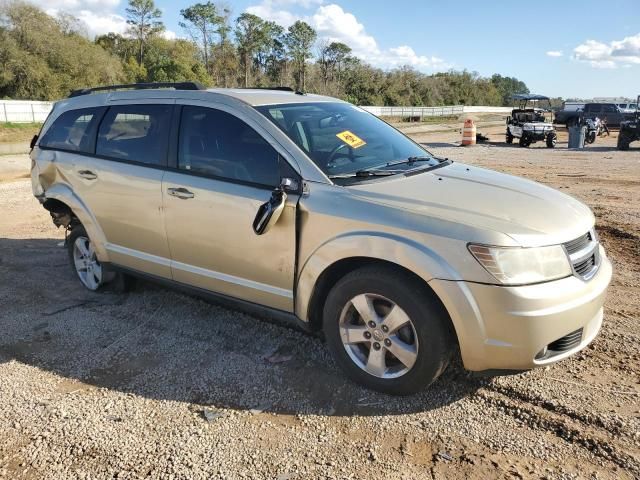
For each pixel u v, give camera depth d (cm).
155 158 436
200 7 7681
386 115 5481
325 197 347
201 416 330
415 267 310
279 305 378
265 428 318
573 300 309
